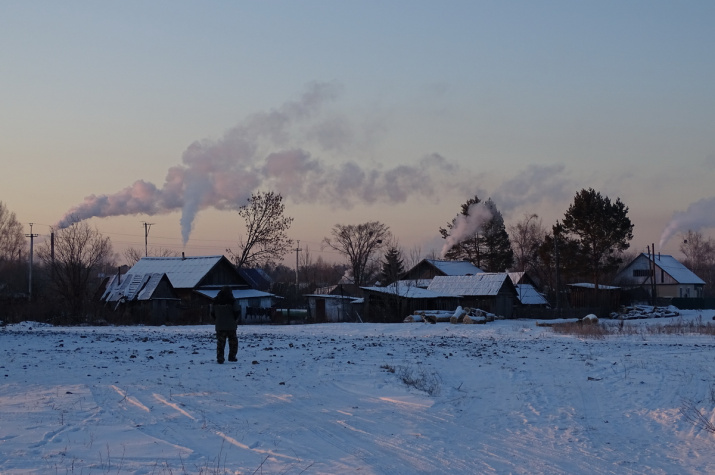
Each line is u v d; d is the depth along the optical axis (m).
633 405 14.04
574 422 12.25
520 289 73.56
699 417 12.66
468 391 15.46
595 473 8.83
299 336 32.66
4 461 8.06
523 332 40.50
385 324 49.03
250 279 96.06
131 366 17.11
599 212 75.00
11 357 18.95
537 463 9.23
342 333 37.72
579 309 67.06
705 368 20.00
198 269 65.75
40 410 11.17
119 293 60.62
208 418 11.02
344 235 96.25
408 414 12.34
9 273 72.94
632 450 10.22
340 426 10.99
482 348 26.19
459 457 9.34
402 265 90.75
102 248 56.84
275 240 75.94
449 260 91.44
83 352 20.69
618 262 77.00
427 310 58.69
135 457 8.45
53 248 62.84
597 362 21.41
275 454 8.91
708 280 128.62
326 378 16.12
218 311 18.27
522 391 15.52
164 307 59.91
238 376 15.72
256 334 34.72
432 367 19.08
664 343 30.23
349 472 8.15
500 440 10.60
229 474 7.82
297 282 93.06
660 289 92.75
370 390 14.77
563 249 76.25
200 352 21.47
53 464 7.99
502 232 95.81
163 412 11.34
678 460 9.65
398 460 8.98
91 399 12.22
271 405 12.44
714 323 50.97
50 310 52.47
